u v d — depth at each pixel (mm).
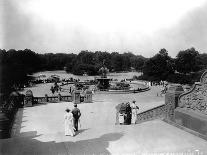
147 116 20125
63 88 65500
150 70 103688
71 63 152875
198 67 108312
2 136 13297
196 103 14156
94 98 46219
